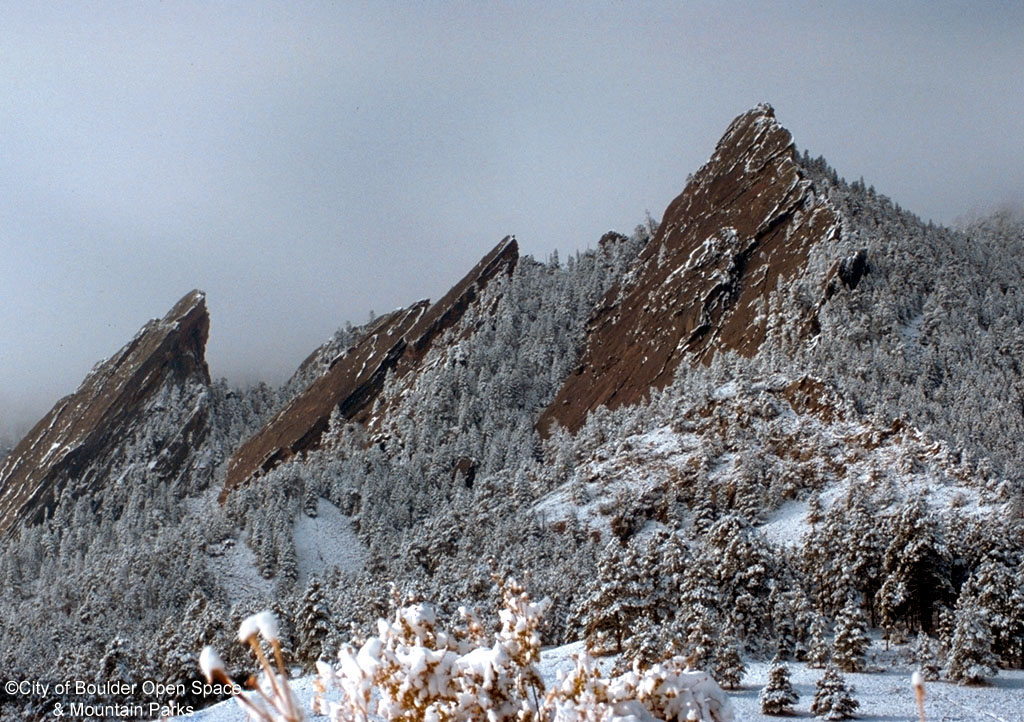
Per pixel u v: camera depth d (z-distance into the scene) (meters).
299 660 89.19
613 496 155.12
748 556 90.50
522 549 139.00
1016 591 77.69
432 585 102.94
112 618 145.38
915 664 74.44
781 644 82.38
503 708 9.45
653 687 9.60
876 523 103.81
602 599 78.62
